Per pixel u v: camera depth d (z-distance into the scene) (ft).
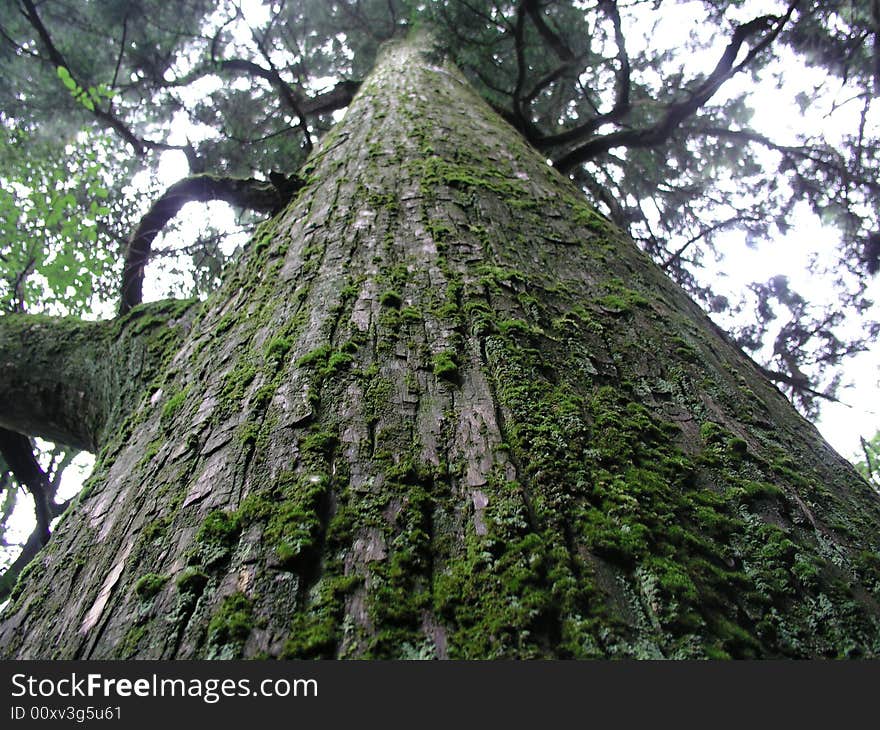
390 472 4.07
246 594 3.39
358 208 8.64
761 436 5.06
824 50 21.47
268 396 5.07
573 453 4.22
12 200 17.25
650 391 5.30
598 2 21.30
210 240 24.79
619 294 6.93
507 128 14.30
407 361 5.20
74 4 23.58
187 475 4.67
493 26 23.04
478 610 3.19
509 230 8.00
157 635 3.35
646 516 3.78
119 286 15.67
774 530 3.90
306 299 6.51
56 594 4.25
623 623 3.10
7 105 23.58
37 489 18.44
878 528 4.33
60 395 10.53
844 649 3.15
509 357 5.18
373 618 3.17
